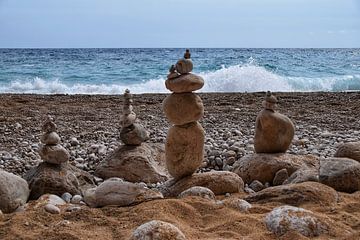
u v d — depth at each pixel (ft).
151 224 9.57
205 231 10.58
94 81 72.74
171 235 9.36
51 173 15.11
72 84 68.49
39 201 13.33
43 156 15.47
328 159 15.17
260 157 16.80
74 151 22.18
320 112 37.14
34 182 14.79
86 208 12.27
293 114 35.96
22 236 10.23
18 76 76.95
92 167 19.74
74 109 38.29
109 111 37.37
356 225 10.82
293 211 10.67
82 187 16.05
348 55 167.43
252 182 16.11
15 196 13.25
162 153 19.52
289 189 13.05
